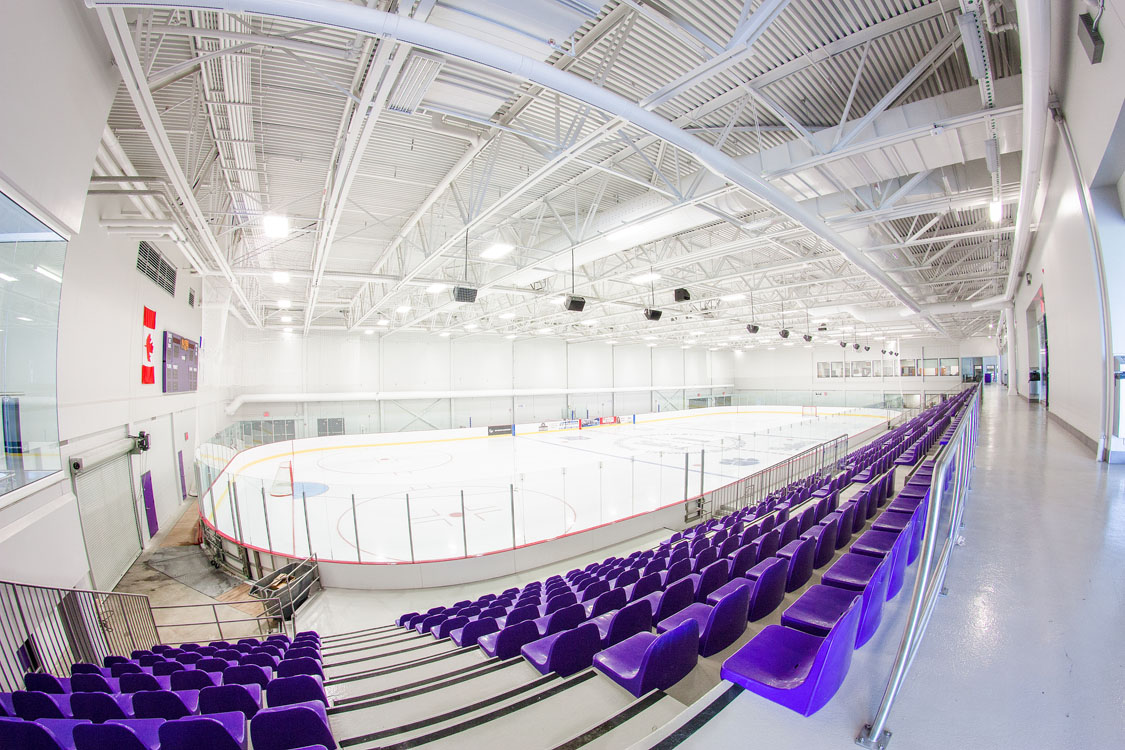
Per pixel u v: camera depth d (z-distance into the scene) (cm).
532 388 3394
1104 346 637
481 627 448
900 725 160
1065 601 249
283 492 1491
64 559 571
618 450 2362
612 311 2452
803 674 186
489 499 1360
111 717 295
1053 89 657
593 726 192
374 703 296
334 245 1273
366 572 858
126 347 930
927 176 873
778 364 4678
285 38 457
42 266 543
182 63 472
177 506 1280
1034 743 151
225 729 211
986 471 592
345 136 655
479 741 210
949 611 243
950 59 591
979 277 1617
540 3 393
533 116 679
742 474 1516
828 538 399
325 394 2564
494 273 1459
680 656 231
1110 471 579
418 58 454
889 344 4081
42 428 562
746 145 774
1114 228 628
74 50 414
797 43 543
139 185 866
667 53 555
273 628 734
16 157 380
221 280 1659
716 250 1154
